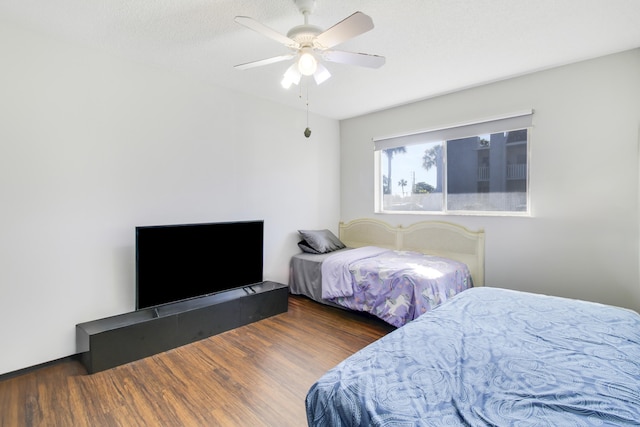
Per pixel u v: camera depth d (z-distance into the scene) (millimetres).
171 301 2684
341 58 2037
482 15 2080
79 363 2352
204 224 2918
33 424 1699
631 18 2125
